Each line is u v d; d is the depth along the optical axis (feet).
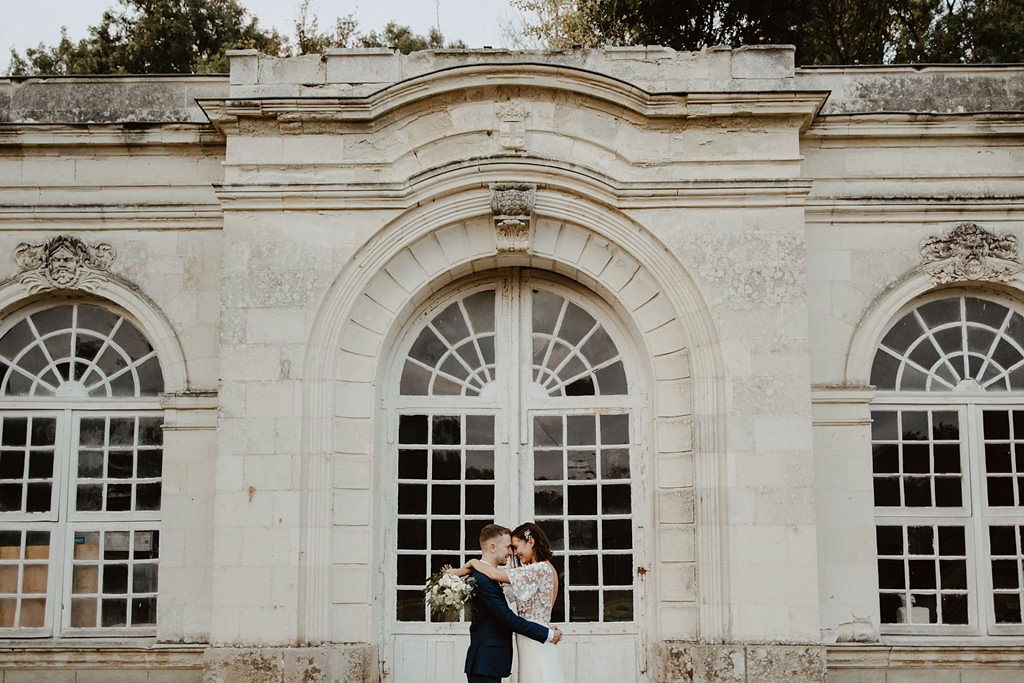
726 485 29.30
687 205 30.76
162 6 75.61
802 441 29.40
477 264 32.22
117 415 33.17
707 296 30.25
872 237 32.58
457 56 32.12
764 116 30.81
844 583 31.01
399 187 30.91
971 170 32.86
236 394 30.01
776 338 29.94
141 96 34.37
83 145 33.30
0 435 33.09
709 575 29.17
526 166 31.01
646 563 31.48
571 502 32.19
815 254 32.48
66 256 32.86
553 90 31.24
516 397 32.58
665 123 31.07
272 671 28.66
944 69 33.68
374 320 31.35
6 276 32.94
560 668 25.36
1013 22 60.70
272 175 31.01
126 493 32.81
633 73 31.83
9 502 32.76
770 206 30.55
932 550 32.12
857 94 33.65
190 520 31.55
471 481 32.32
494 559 25.95
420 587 31.81
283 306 30.45
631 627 31.32
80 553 32.58
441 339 33.04
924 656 30.40
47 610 32.09
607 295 32.09
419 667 31.40
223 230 31.99
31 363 33.45
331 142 31.19
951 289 32.96
